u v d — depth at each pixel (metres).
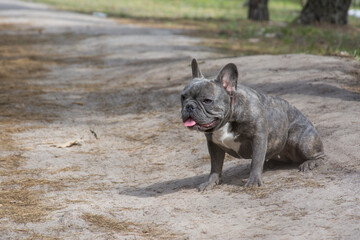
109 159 13.13
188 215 8.98
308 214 8.36
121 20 45.97
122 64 25.12
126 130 15.48
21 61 26.84
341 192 9.03
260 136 9.84
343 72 17.89
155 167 12.39
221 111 9.34
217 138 9.98
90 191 10.79
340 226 7.73
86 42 32.31
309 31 34.91
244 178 10.77
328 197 8.91
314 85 16.19
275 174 10.62
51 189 10.96
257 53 25.98
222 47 28.56
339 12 39.09
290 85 16.59
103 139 14.80
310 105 14.38
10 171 12.17
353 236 7.36
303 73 17.97
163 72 21.98
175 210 9.28
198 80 9.51
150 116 16.56
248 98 9.84
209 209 9.18
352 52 22.19
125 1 70.81
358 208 8.27
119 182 11.43
